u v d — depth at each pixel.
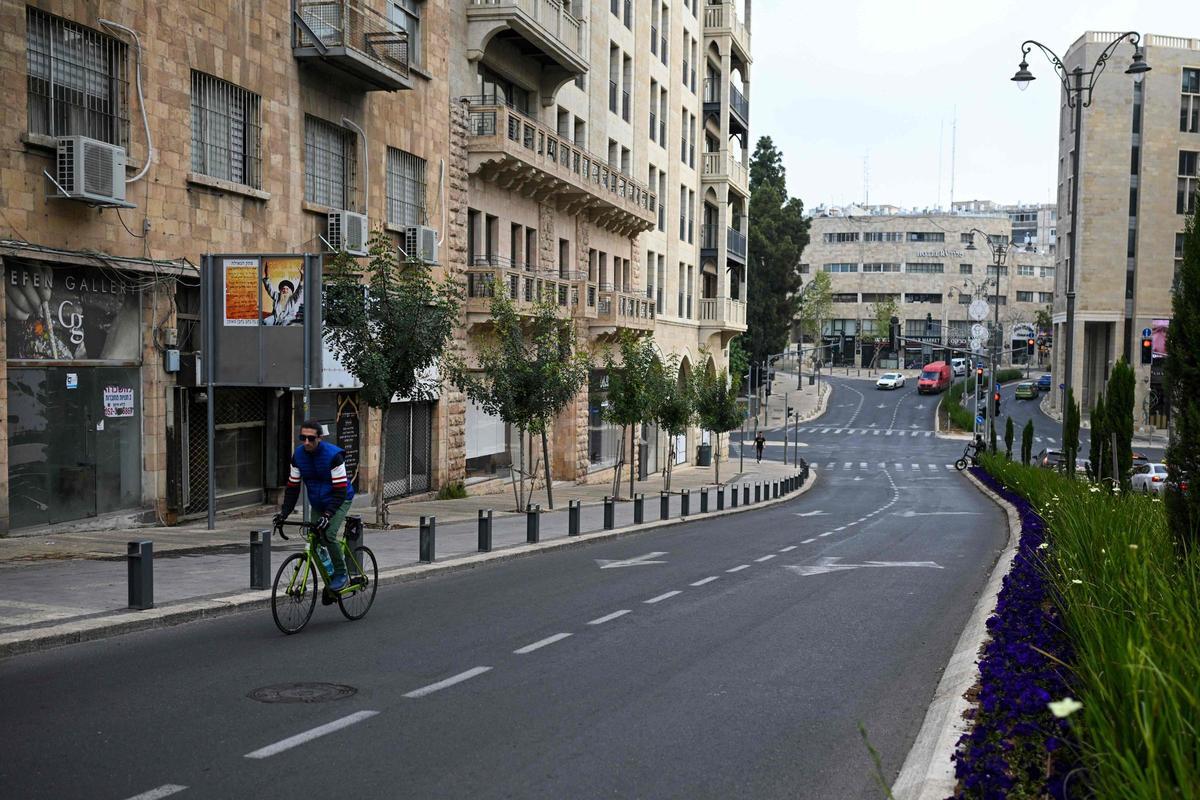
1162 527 11.18
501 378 26.84
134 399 18.34
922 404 117.31
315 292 17.55
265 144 21.50
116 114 17.72
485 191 31.67
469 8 30.25
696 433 63.22
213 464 18.47
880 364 170.62
